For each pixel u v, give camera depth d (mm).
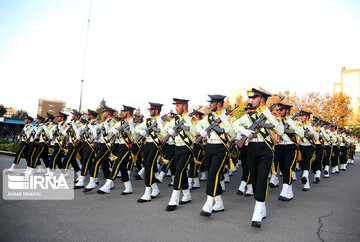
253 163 4145
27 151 8117
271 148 4039
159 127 5375
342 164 11805
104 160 6305
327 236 3467
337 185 7484
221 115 4371
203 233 3523
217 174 4305
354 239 3371
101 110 28359
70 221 3895
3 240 3107
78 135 6648
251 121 4191
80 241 3180
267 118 4027
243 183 6051
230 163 4441
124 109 6051
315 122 8086
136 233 3477
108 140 5934
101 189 5691
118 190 6207
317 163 8055
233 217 4254
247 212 4559
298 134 5543
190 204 5055
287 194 5453
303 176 6570
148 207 4758
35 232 3420
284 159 5844
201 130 4484
